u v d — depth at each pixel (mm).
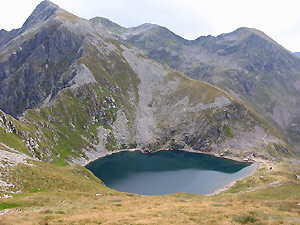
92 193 65500
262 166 160000
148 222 28828
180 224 28203
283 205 43688
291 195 74562
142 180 141250
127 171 156875
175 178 145375
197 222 29891
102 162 173500
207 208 38500
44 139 149625
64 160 150750
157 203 45500
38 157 119812
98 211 38219
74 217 32281
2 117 114938
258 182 115250
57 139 165625
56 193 58188
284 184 88625
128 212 36438
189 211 35938
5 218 31938
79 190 67438
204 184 135750
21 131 121625
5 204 42906
